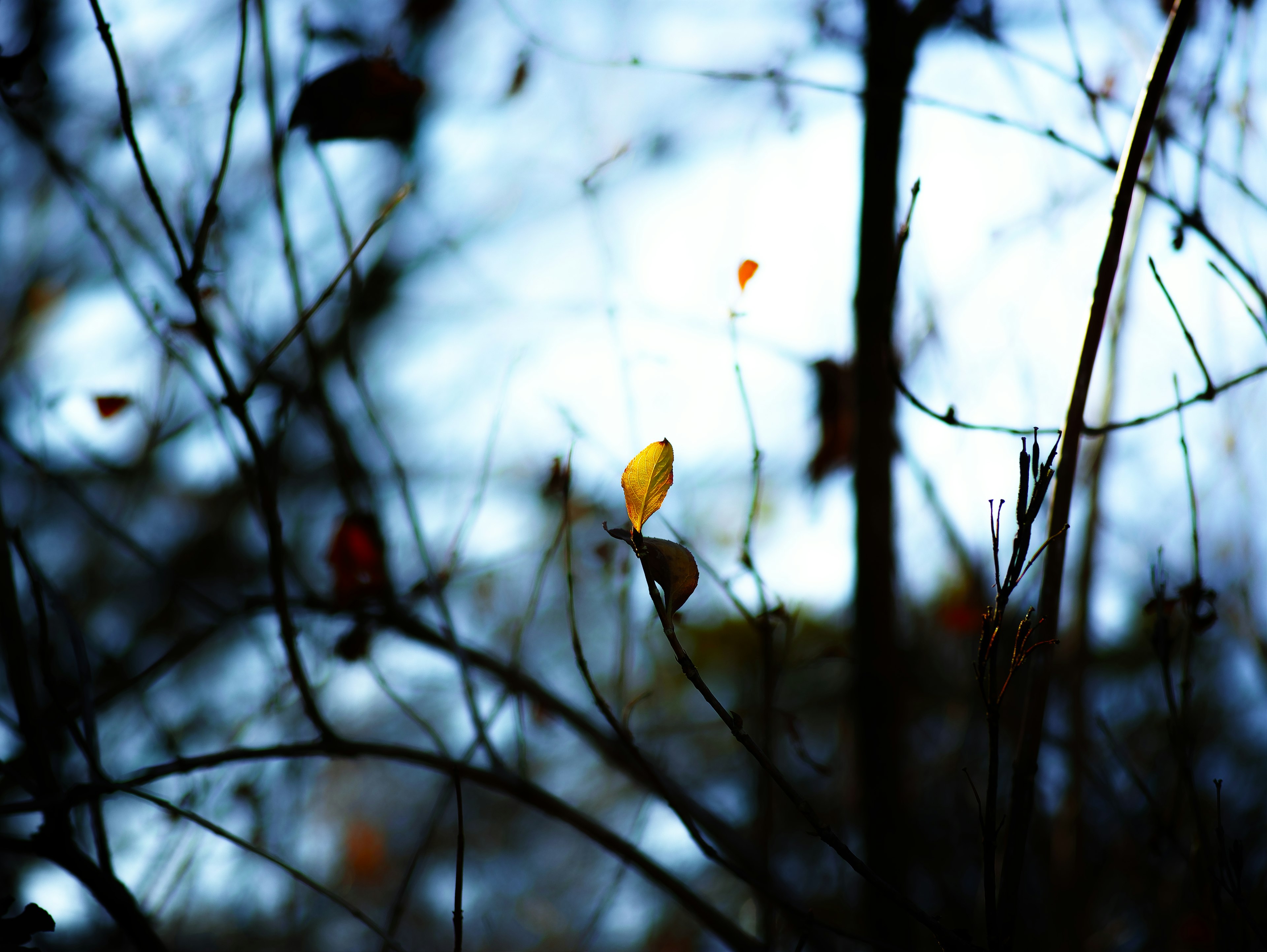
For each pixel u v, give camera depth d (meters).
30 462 1.76
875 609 1.78
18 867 1.92
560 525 1.75
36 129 1.75
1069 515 1.57
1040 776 1.87
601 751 1.78
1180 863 1.81
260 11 1.71
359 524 1.79
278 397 1.89
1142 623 2.10
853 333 1.81
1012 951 1.54
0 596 1.62
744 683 1.88
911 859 1.82
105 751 2.13
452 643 1.73
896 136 1.80
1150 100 1.55
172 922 1.85
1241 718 2.05
